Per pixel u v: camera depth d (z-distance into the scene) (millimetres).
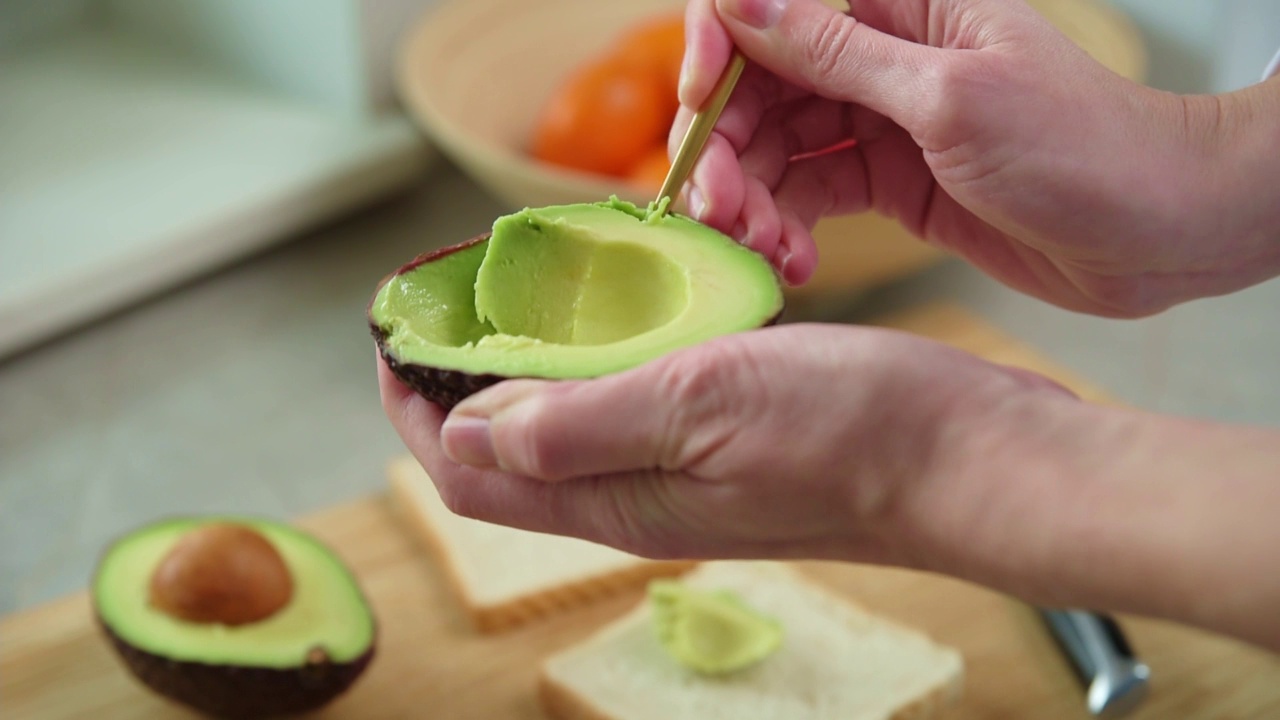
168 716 718
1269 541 495
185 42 1139
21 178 961
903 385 527
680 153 615
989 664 738
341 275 969
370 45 1022
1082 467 515
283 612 709
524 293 595
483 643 748
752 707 714
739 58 615
